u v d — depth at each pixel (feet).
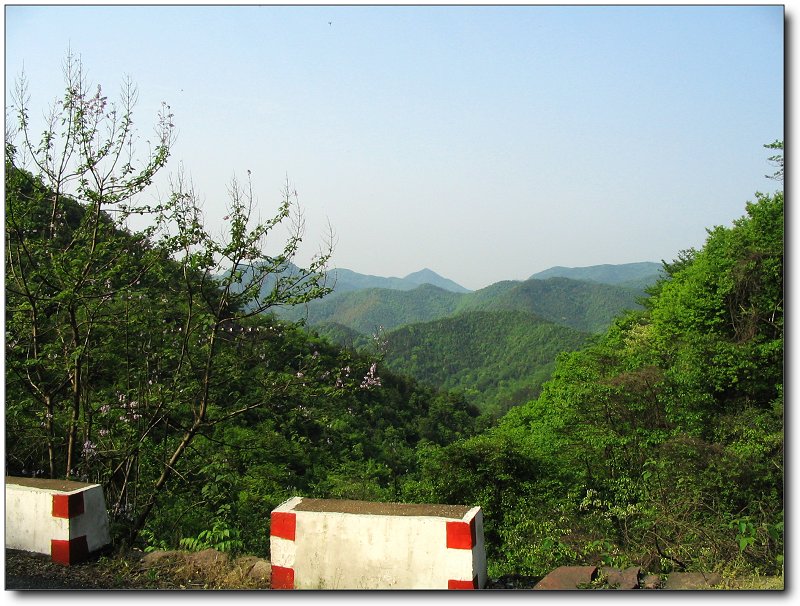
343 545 13.32
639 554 20.97
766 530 19.92
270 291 24.98
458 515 13.08
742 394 55.88
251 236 24.35
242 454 29.12
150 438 25.95
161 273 25.44
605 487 44.62
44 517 16.65
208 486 25.72
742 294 63.93
